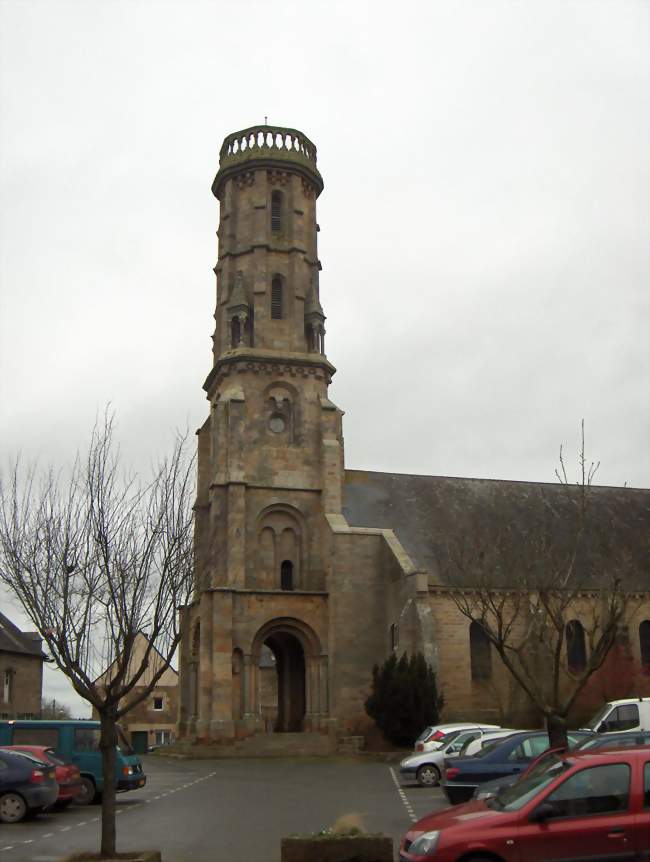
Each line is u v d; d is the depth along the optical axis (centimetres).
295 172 6400
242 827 2334
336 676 5253
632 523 6278
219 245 6519
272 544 5653
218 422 5747
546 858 1381
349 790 3189
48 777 2603
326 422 5862
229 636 5247
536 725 4984
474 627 5197
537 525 6006
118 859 1733
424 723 4659
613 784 1426
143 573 2062
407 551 5534
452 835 1405
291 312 6106
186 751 5091
